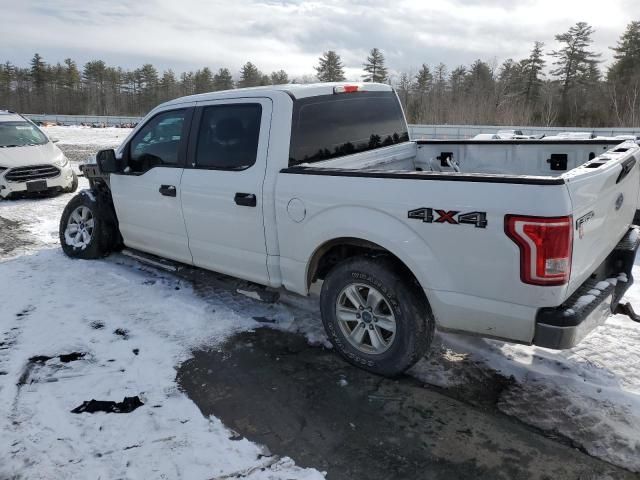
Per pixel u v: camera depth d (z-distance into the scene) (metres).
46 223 7.62
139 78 91.69
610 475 2.54
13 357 3.63
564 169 4.40
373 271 3.25
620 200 3.29
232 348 3.81
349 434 2.87
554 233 2.53
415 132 29.58
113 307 4.48
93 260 5.73
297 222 3.55
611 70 58.59
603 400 3.11
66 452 2.71
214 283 4.44
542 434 2.84
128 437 2.83
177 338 3.95
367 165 4.39
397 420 2.98
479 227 2.72
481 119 44.50
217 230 4.15
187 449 2.75
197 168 4.22
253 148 3.82
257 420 2.99
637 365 3.46
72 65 91.00
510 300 2.75
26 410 3.05
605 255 3.22
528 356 3.60
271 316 4.33
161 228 4.71
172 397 3.21
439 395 3.22
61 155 10.12
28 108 88.00
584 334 2.77
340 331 3.55
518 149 4.58
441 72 67.19
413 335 3.19
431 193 2.88
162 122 4.59
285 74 83.19
